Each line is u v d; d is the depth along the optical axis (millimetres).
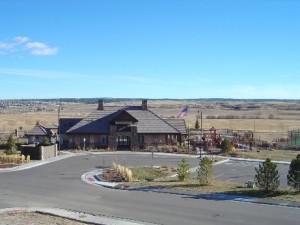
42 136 74562
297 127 119188
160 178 39469
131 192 31469
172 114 183500
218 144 68250
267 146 71000
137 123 72125
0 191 32219
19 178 39219
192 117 169125
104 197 29594
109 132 71062
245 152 64312
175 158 58281
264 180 29938
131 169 45281
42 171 44281
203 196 29281
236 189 31344
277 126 123312
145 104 75438
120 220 23078
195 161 54812
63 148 70562
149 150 67438
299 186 29609
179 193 30500
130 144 70938
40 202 28094
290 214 24078
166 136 72375
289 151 66750
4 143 71812
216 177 40469
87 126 71625
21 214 24578
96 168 46938
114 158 57875
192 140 72812
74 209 25891
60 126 73125
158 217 23703
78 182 36812
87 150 67875
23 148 55375
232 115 186500
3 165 48312
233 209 25391
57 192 31781
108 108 75125
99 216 24000
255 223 22250
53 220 23188
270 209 25344
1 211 25297
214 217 23562
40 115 180125
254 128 107312
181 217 23641
